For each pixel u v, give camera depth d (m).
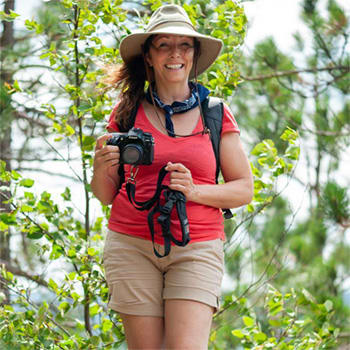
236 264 16.00
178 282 6.05
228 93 9.23
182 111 6.36
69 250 8.48
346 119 17.83
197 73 7.18
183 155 6.18
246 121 18.03
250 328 8.58
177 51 6.41
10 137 16.66
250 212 9.12
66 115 9.23
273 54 16.95
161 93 6.54
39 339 7.85
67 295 8.45
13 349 7.63
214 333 9.27
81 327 8.67
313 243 17.64
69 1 8.75
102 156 6.09
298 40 17.14
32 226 8.46
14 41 16.78
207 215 6.18
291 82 17.50
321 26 16.77
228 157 6.38
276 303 8.66
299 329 8.77
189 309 6.00
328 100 17.83
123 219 6.26
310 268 17.08
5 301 9.96
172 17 6.56
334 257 17.25
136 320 6.13
